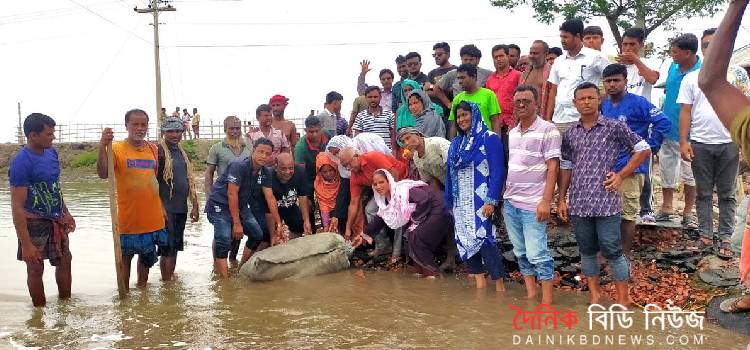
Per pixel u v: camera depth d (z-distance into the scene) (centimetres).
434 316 542
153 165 667
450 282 675
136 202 651
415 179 755
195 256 864
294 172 802
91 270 775
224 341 485
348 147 750
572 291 617
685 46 645
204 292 653
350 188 774
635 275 614
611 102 616
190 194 742
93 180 2692
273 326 523
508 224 594
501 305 573
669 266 622
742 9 228
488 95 717
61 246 616
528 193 569
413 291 636
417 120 788
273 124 955
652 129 595
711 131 620
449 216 688
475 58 852
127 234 653
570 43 680
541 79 768
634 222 602
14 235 1070
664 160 706
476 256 635
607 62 670
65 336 505
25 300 632
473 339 477
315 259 722
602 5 2000
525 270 596
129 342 487
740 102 235
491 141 601
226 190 734
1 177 3069
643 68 664
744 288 547
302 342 479
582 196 530
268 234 806
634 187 595
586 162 529
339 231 813
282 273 702
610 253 533
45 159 592
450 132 806
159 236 675
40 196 589
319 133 846
